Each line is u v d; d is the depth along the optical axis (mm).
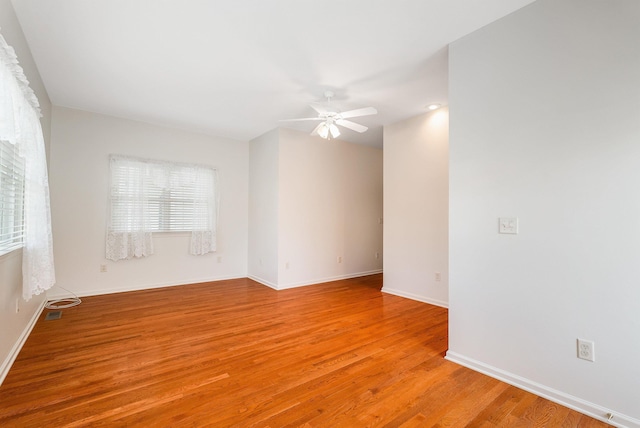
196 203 5004
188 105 3879
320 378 2123
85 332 2914
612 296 1691
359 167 5766
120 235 4355
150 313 3498
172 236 4836
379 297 4266
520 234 2043
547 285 1923
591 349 1754
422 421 1689
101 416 1696
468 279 2312
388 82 3184
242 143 5559
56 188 3949
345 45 2537
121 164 4363
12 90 1799
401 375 2172
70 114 4031
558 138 1886
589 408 1748
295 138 4926
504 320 2115
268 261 4941
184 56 2725
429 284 3992
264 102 3756
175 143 4844
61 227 3984
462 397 1914
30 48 2600
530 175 2004
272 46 2561
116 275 4375
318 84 3250
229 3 2055
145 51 2652
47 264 2578
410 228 4246
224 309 3674
